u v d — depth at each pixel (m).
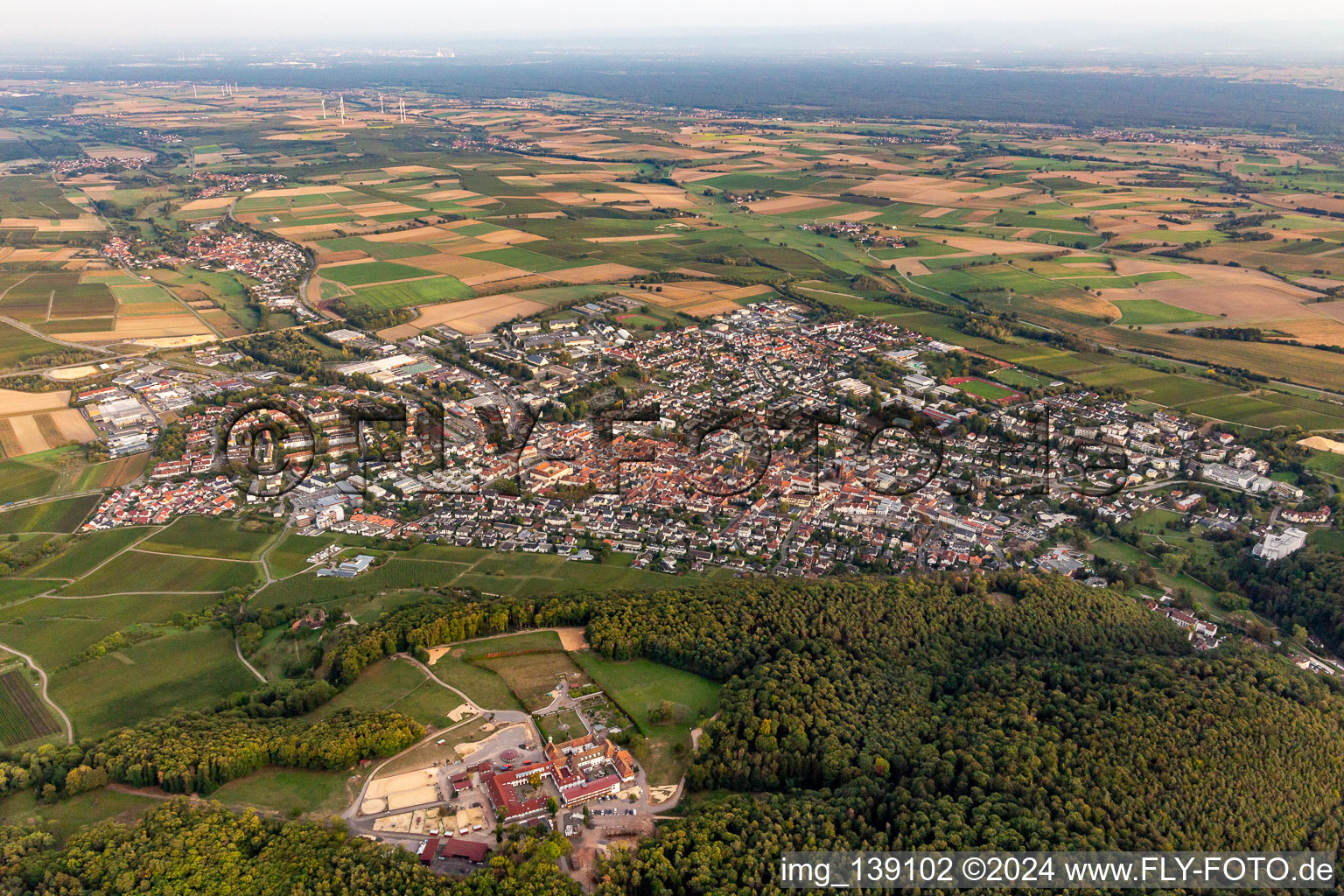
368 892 180.62
